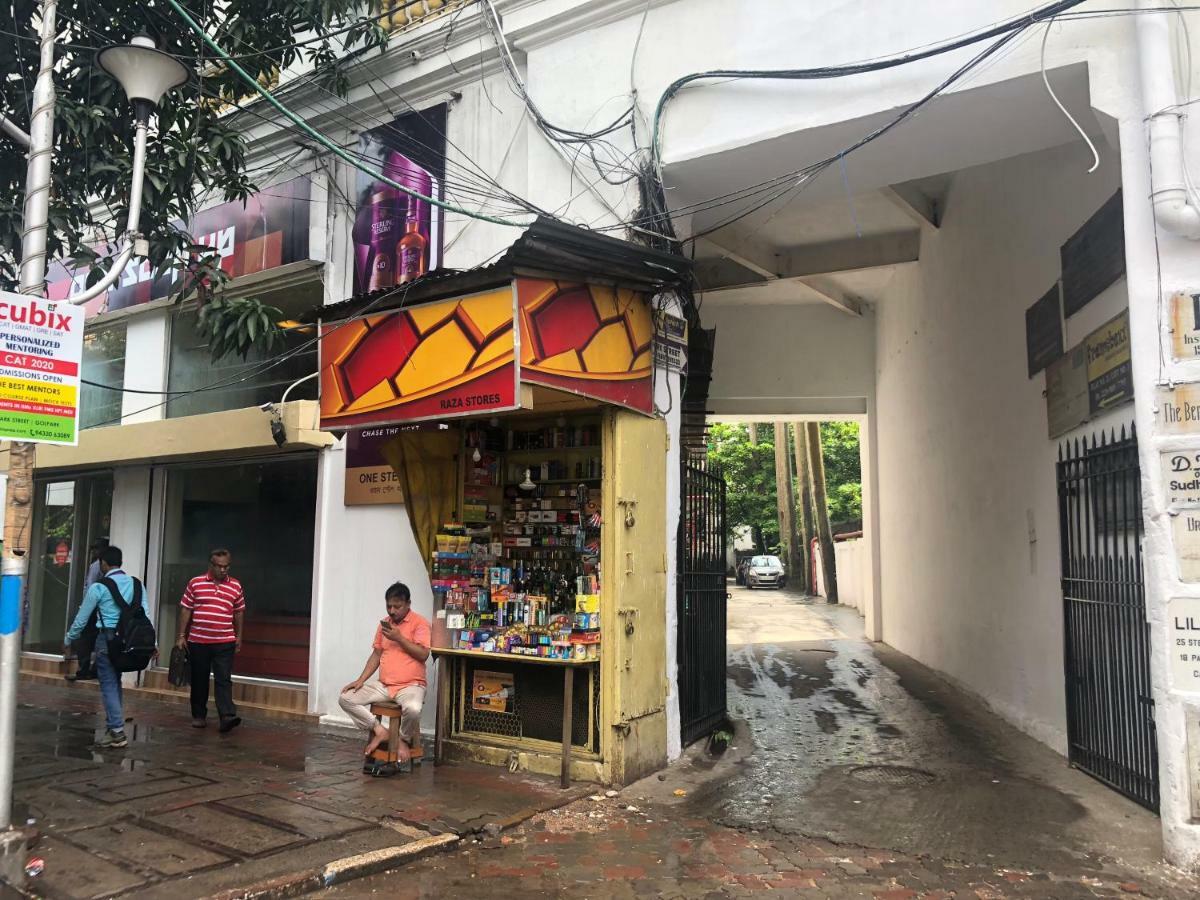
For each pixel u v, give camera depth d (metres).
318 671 8.16
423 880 4.47
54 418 4.84
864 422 15.95
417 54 8.01
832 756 6.96
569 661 5.98
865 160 6.40
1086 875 4.54
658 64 6.65
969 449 9.50
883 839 5.06
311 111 8.75
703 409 8.77
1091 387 6.20
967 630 9.68
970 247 9.33
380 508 7.92
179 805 5.45
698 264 12.40
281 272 8.97
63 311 4.92
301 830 4.98
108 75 6.60
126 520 10.57
